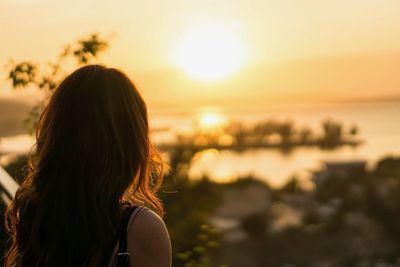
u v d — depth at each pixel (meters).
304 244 89.94
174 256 5.51
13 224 2.01
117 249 1.73
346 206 111.50
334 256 84.94
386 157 166.50
